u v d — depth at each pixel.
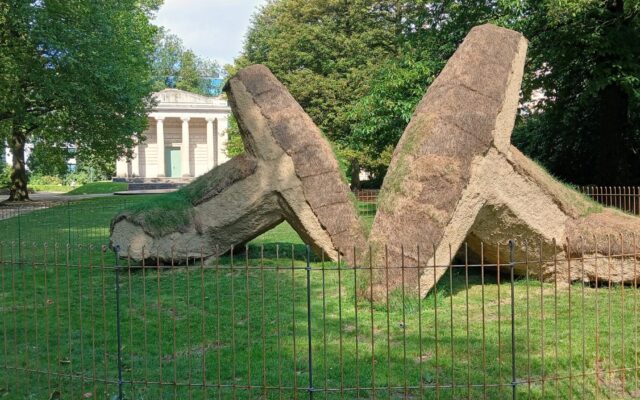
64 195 43.84
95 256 13.99
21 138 34.00
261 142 11.93
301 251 13.70
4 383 6.03
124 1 32.16
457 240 8.90
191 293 9.71
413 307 8.25
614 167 19.81
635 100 17.77
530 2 17.42
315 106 33.66
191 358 6.58
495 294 9.35
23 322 8.19
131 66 32.84
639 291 9.30
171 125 64.75
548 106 20.80
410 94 20.08
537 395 5.46
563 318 7.80
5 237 17.34
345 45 33.53
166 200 12.24
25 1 24.03
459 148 9.04
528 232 9.74
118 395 5.39
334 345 6.95
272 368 6.24
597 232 9.78
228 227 11.95
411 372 6.05
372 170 36.09
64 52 25.33
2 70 25.39
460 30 19.58
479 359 6.36
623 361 5.73
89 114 28.59
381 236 8.70
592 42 17.09
